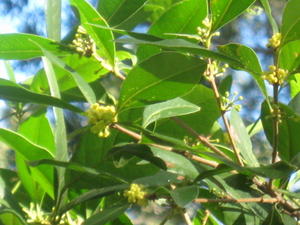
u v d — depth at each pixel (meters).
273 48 0.35
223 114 0.38
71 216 0.40
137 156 0.37
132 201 0.35
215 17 0.38
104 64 0.40
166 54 0.34
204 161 0.38
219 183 0.36
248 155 0.39
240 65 0.34
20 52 0.42
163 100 0.36
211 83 0.38
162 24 0.41
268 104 0.36
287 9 0.35
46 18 0.41
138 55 0.41
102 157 0.39
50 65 0.37
